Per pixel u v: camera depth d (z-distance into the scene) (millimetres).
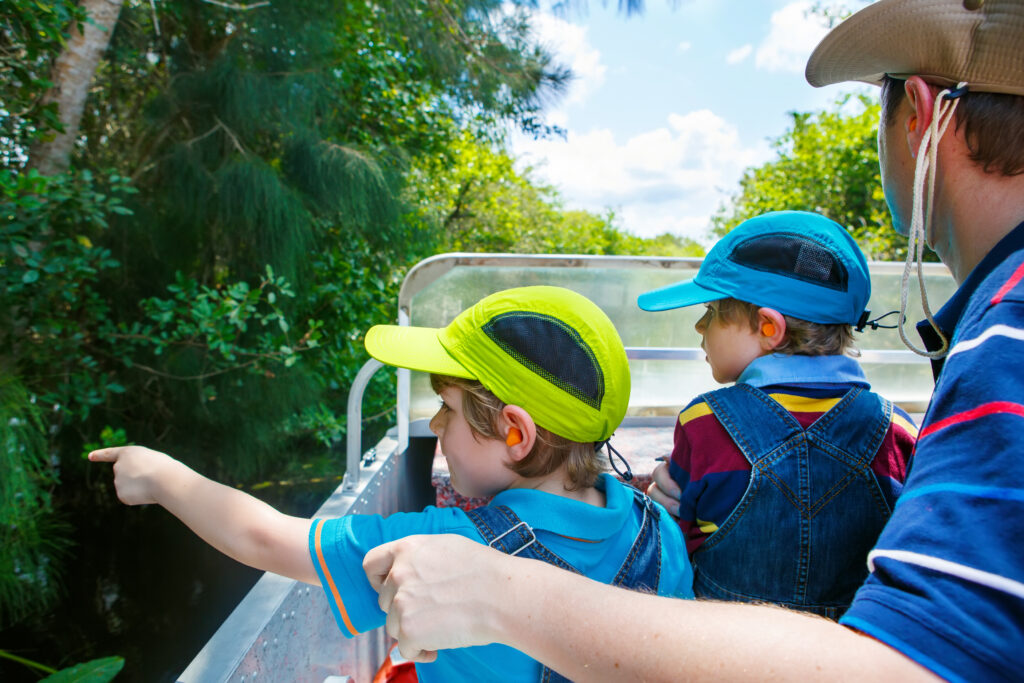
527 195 14531
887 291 1987
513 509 771
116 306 3959
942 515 427
